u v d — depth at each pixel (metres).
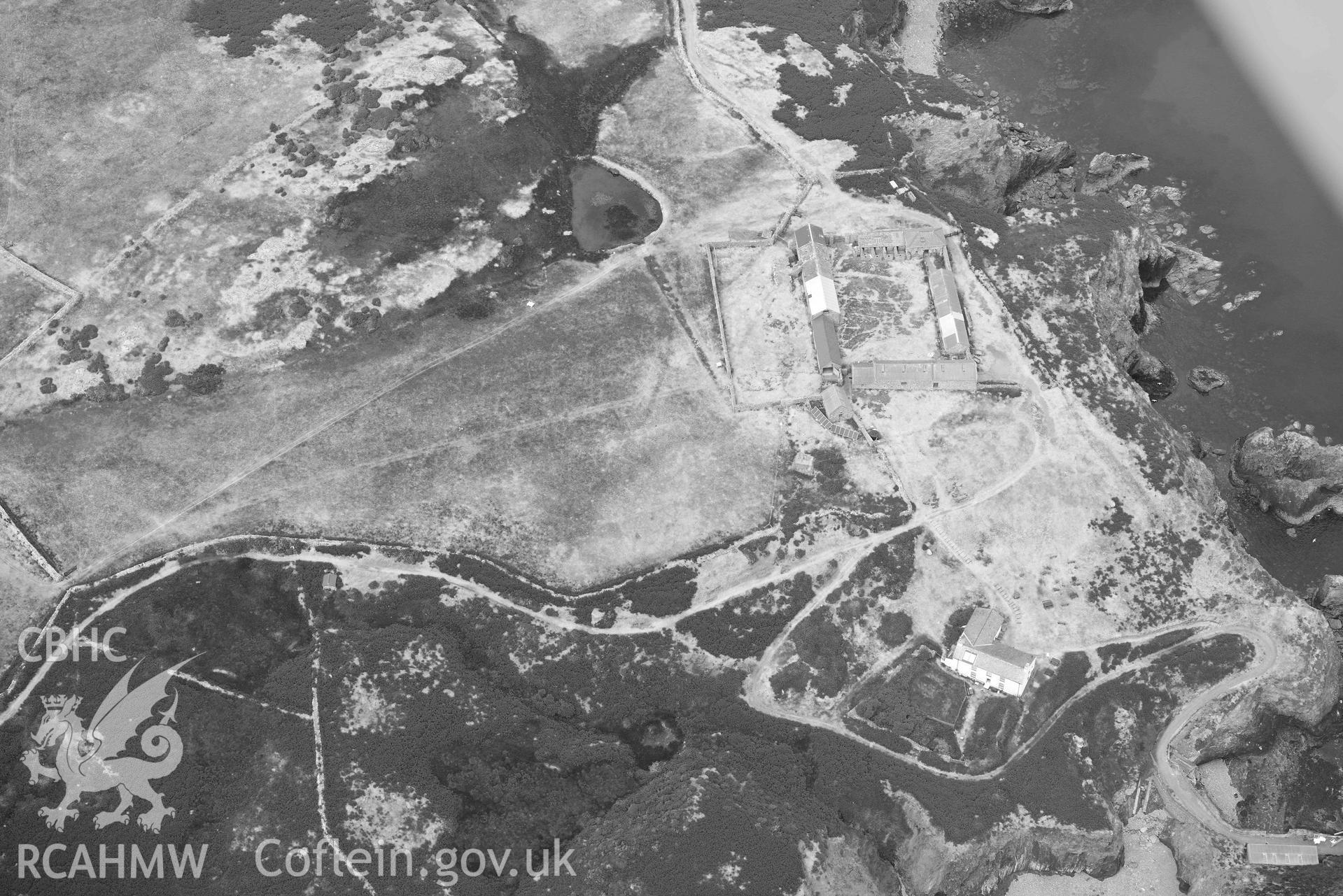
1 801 80.44
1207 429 107.94
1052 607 92.12
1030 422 99.69
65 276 104.81
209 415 97.75
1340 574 99.25
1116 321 107.81
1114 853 84.50
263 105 116.44
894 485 96.12
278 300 103.25
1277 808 88.19
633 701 87.06
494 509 93.94
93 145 113.62
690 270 107.94
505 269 107.31
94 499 93.38
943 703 88.25
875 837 82.94
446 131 114.62
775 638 90.06
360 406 98.69
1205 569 93.94
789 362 102.12
